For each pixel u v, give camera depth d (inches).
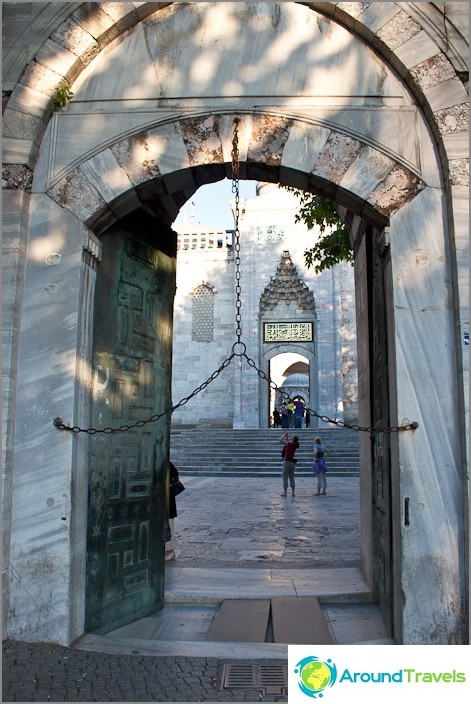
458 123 185.0
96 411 192.7
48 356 183.6
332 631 198.8
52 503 176.4
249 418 1091.9
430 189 186.5
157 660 164.1
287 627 196.7
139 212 221.5
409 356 179.0
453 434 175.5
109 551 195.0
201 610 220.1
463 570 169.0
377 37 190.4
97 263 200.8
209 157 192.7
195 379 1194.6
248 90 194.5
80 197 191.8
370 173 188.9
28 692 141.2
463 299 176.4
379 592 221.0
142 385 218.2
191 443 903.1
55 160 193.8
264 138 192.5
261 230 1154.7
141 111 195.2
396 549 178.2
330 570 272.2
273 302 1146.0
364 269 253.1
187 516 444.1
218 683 150.2
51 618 171.6
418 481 172.9
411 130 189.6
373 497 232.1
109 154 193.9
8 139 190.1
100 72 198.5
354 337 1095.6
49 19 195.5
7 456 176.7
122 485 203.2
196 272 1221.7
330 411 1075.9
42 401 181.5
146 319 223.3
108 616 192.7
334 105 192.7
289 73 195.2
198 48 198.5
